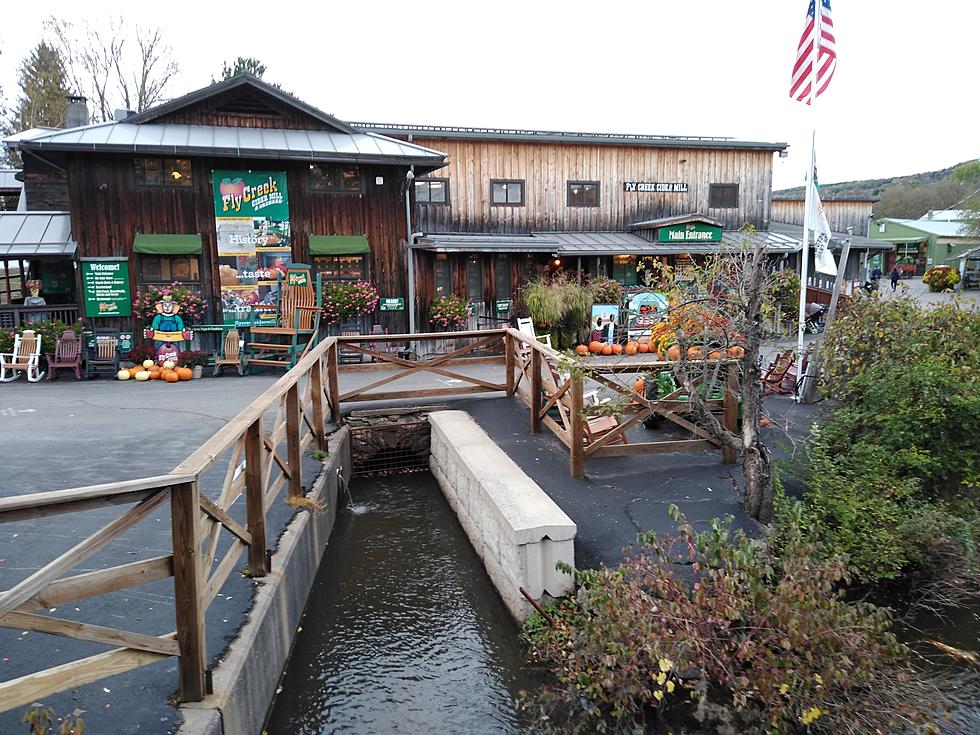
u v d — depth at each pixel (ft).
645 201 67.87
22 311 44.55
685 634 14.25
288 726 14.06
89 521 17.83
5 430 27.71
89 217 44.24
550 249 55.11
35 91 99.60
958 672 15.61
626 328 55.06
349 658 16.62
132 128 46.16
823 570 15.21
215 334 46.16
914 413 22.09
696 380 23.04
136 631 12.80
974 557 18.29
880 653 14.35
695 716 14.16
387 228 49.65
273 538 17.83
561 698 14.98
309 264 48.11
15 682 8.70
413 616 18.67
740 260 21.42
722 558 15.70
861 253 77.30
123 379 42.37
